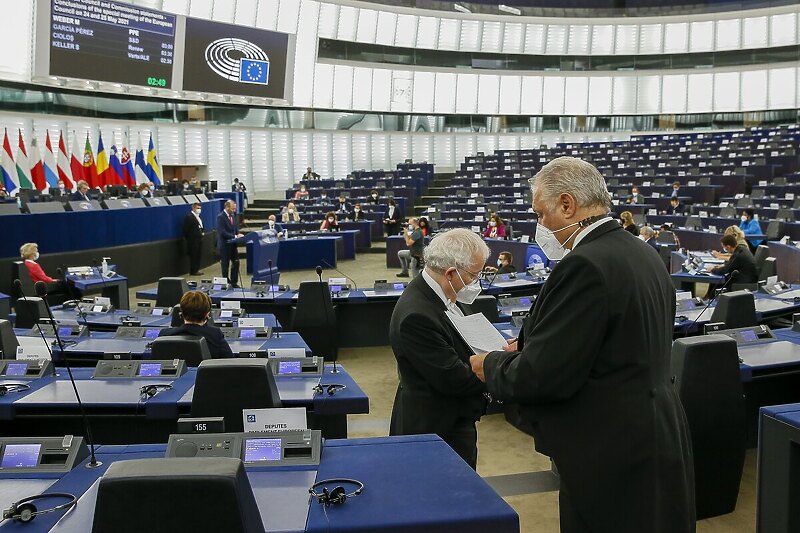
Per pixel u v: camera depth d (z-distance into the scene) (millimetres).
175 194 16234
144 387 3539
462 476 2064
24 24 15695
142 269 12656
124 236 12234
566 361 1689
